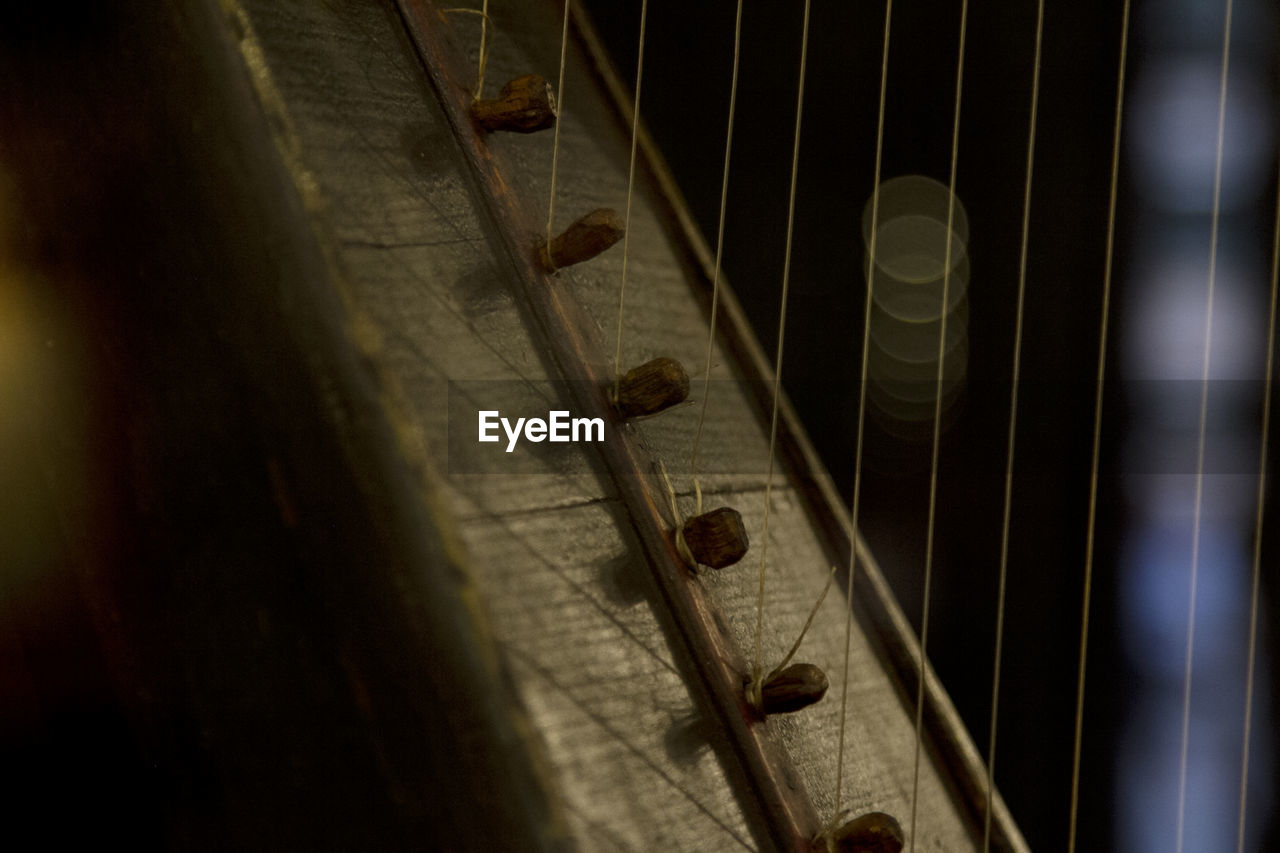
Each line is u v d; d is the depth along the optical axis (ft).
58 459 1.61
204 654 1.57
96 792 1.63
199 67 1.53
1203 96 2.42
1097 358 2.52
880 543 2.64
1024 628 2.59
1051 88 2.48
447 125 1.62
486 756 1.50
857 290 2.63
